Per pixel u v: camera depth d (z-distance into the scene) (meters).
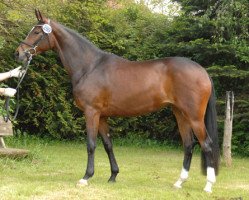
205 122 5.59
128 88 5.61
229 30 9.95
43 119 10.96
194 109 5.39
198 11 10.88
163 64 5.61
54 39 5.89
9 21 10.06
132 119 11.34
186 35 10.71
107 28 11.41
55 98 10.76
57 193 5.12
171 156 9.55
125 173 6.89
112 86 5.64
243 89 10.47
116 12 12.21
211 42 10.53
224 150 8.36
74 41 5.87
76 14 10.77
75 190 5.30
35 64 10.59
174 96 5.51
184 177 5.78
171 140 11.66
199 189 5.77
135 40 11.75
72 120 10.93
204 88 5.41
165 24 12.02
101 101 5.69
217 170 5.54
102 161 8.24
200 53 10.22
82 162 7.89
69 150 9.67
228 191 5.67
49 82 10.59
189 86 5.39
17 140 10.21
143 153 9.89
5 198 4.80
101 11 11.23
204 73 5.50
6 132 7.53
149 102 5.61
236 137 10.20
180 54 10.98
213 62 10.53
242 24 9.90
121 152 9.86
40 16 5.87
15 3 9.80
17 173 6.40
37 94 10.54
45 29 5.79
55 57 10.76
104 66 5.75
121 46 11.02
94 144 5.66
